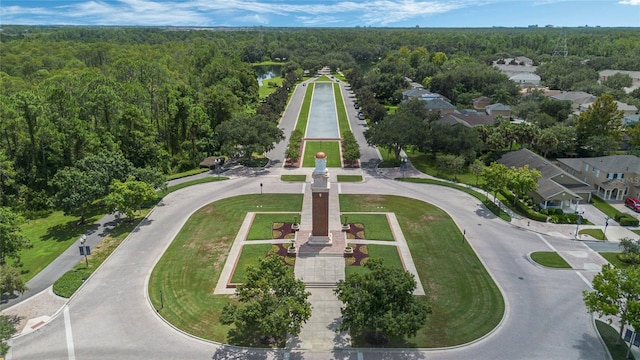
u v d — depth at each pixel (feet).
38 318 141.38
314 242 185.06
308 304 125.18
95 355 125.18
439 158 275.18
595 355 125.08
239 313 121.70
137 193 203.21
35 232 207.10
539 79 556.10
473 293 154.20
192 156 308.60
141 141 271.90
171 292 154.71
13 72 473.26
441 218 214.90
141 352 126.31
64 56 570.05
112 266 172.14
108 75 393.09
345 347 127.54
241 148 318.86
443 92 513.86
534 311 144.46
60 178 212.43
